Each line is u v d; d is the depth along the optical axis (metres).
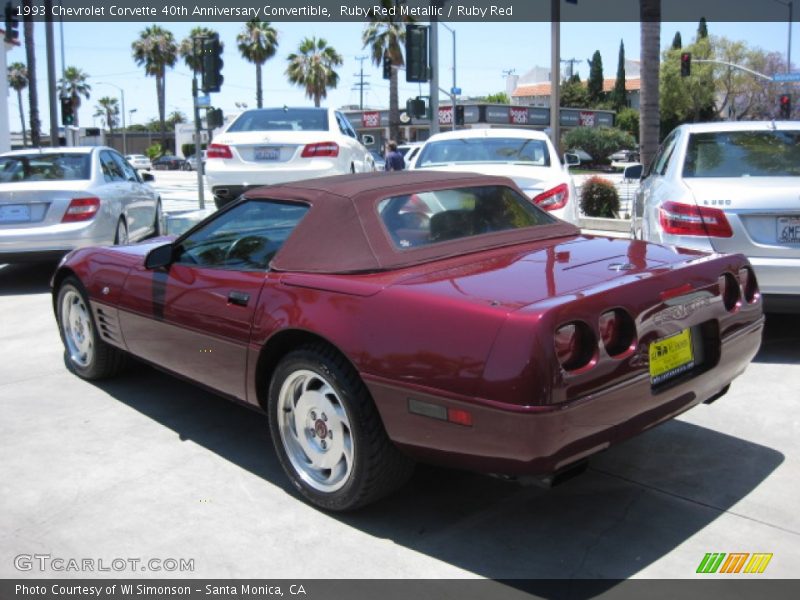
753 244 5.23
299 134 10.88
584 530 3.30
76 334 5.36
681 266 3.38
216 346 3.88
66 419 4.62
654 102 14.50
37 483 3.79
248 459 4.06
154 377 5.39
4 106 25.50
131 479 3.83
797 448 4.07
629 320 2.98
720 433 4.29
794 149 5.91
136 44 70.38
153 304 4.32
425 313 2.99
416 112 14.59
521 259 3.55
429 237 3.66
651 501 3.55
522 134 8.91
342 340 3.18
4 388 5.18
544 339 2.71
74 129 29.06
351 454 3.28
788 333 6.19
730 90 65.31
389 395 3.05
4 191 7.98
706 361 3.47
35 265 10.18
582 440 2.85
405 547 3.19
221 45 15.45
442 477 3.83
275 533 3.31
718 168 5.84
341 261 3.45
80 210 8.17
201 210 15.12
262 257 3.79
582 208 14.22
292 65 54.88
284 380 3.51
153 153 72.81
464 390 2.83
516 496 3.62
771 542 3.18
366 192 3.67
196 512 3.50
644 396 3.05
